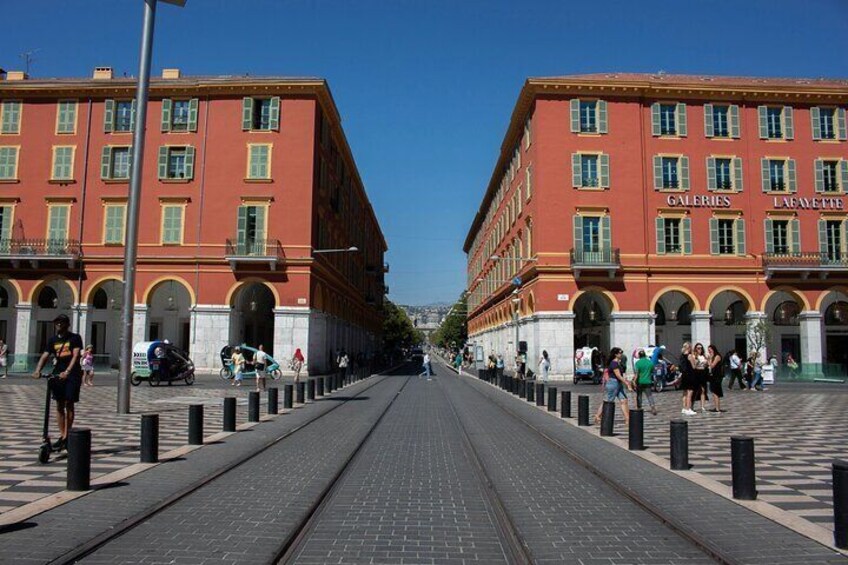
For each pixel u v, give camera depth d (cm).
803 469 970
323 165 4259
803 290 3831
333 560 530
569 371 3688
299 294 3800
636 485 823
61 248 3881
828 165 3953
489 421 1633
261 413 1764
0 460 969
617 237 3791
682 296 4259
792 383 3534
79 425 1405
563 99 3853
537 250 3778
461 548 564
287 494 763
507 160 5203
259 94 3938
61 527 604
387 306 11731
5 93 3991
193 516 658
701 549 564
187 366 2972
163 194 3897
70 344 1016
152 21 1703
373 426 1485
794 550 554
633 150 3847
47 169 3966
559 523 647
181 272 3838
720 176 3888
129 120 3997
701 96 3903
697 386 1798
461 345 10994
